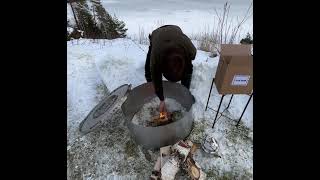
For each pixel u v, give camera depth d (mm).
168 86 3330
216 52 4520
